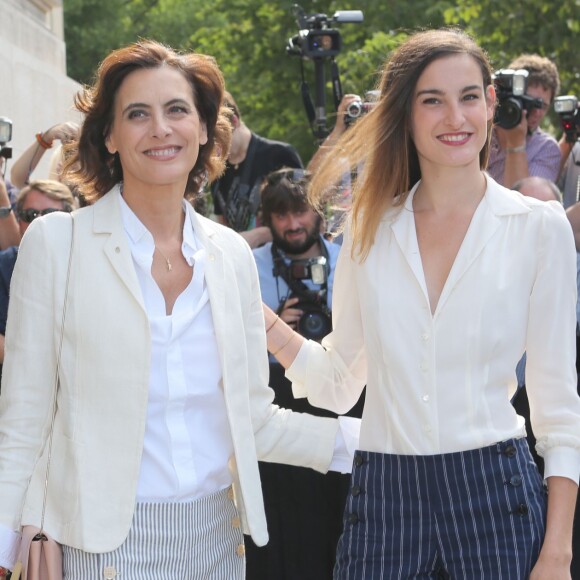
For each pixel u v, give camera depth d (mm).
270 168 8766
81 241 3955
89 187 4324
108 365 3859
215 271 4074
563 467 3998
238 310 4102
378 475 4102
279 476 6285
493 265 4027
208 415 4031
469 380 4016
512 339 4031
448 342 4016
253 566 6328
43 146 8812
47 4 13516
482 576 3955
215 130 4340
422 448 4031
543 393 4066
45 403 3938
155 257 4035
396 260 4141
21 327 3916
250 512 4047
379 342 4121
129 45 4109
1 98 11164
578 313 6047
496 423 4035
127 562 3848
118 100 4035
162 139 3955
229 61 25328
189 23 37188
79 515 3818
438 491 3990
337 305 4367
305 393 4680
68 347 3896
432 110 4070
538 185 6754
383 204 4207
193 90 4125
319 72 9578
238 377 4070
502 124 7895
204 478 3973
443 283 4090
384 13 22078
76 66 34000
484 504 3961
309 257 6977
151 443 3914
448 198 4141
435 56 4082
